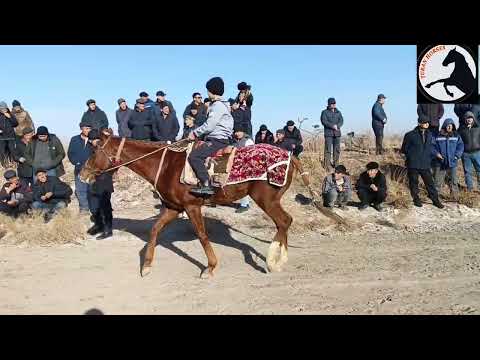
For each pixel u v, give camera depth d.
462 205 12.07
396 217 11.23
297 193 12.55
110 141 7.59
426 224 10.94
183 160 7.32
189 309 6.13
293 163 7.73
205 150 7.15
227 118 7.31
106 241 9.55
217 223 10.72
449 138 12.17
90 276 7.49
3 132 13.52
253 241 9.56
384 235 10.09
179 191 7.29
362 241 9.58
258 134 12.77
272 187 7.41
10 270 7.79
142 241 9.55
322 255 8.56
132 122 13.18
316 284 7.00
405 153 11.97
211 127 7.17
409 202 11.92
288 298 6.46
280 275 7.46
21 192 10.62
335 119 13.76
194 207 7.38
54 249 9.06
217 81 7.19
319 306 6.15
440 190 12.62
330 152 13.95
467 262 7.95
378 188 11.38
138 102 13.10
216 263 7.45
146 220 11.02
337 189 11.38
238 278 7.34
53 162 11.09
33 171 11.04
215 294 6.67
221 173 7.27
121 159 7.57
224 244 9.36
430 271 7.52
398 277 7.25
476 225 10.83
